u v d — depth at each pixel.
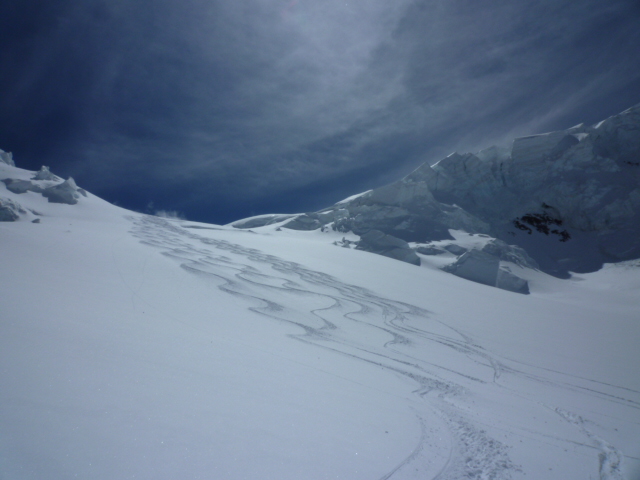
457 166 62.72
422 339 11.75
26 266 10.14
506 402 6.75
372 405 4.88
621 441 5.41
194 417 3.34
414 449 3.81
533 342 13.04
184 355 5.20
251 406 3.87
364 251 35.22
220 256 21.72
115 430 2.85
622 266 39.94
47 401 3.07
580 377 9.59
